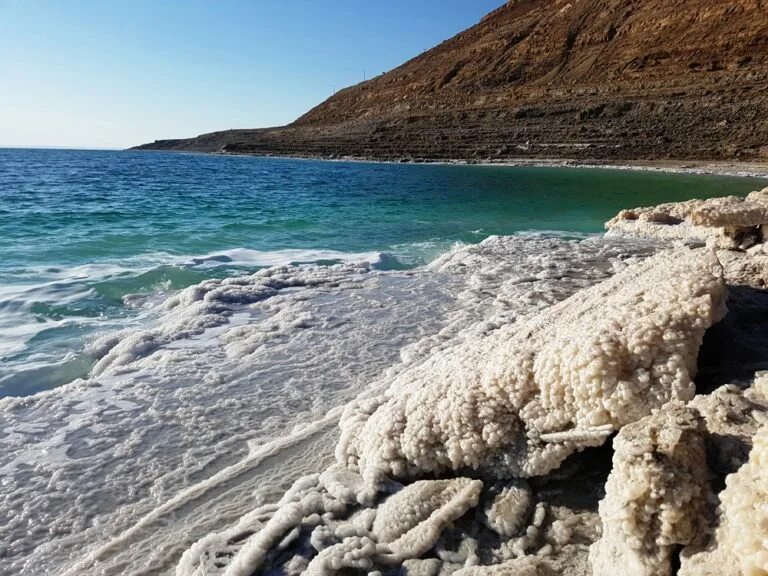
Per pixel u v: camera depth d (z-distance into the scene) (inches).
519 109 2278.5
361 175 1444.4
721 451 69.7
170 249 419.2
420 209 705.0
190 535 99.5
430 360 138.3
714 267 116.4
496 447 90.5
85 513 111.0
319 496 96.7
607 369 83.3
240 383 166.9
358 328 215.3
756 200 234.5
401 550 81.8
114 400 156.9
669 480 61.9
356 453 105.7
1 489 118.5
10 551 101.3
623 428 70.8
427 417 95.7
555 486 88.7
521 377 91.9
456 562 79.4
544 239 405.1
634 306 98.7
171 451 131.9
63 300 267.0
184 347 199.5
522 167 1756.9
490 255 345.1
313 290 271.9
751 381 90.3
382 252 401.4
